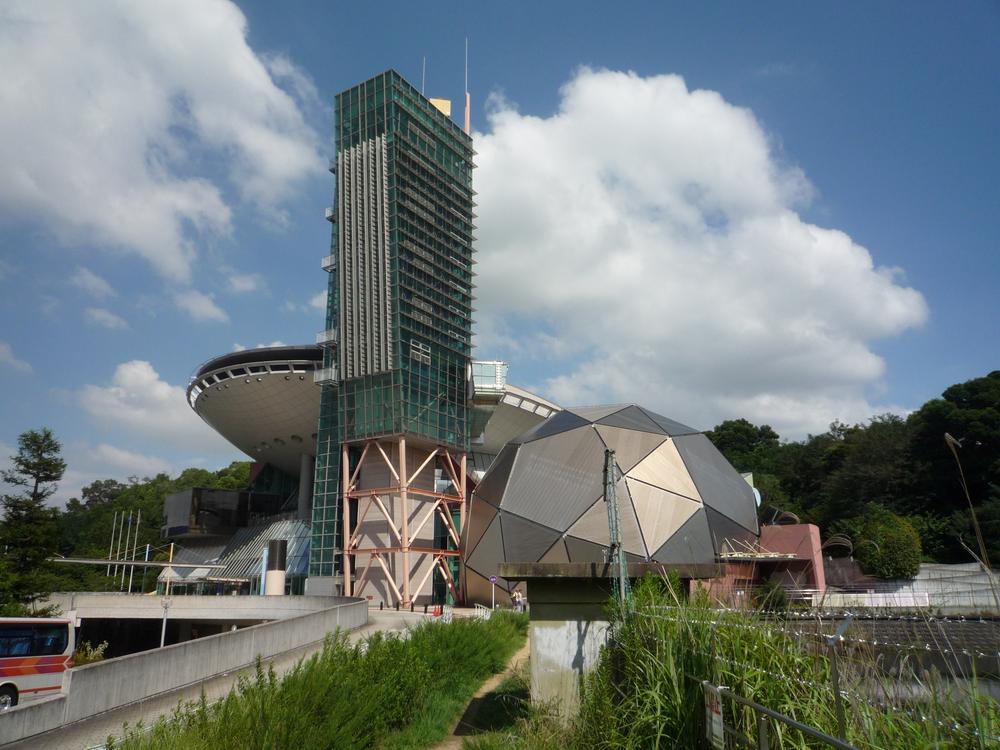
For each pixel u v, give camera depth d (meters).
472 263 77.00
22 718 13.78
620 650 9.69
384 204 67.56
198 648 19.56
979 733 4.19
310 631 26.53
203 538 92.88
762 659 6.52
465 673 16.61
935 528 48.06
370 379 65.94
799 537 40.38
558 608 11.09
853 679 5.43
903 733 4.81
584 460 41.22
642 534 37.81
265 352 74.88
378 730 11.62
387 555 61.69
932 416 58.62
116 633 51.09
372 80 71.25
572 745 8.88
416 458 66.56
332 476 67.25
